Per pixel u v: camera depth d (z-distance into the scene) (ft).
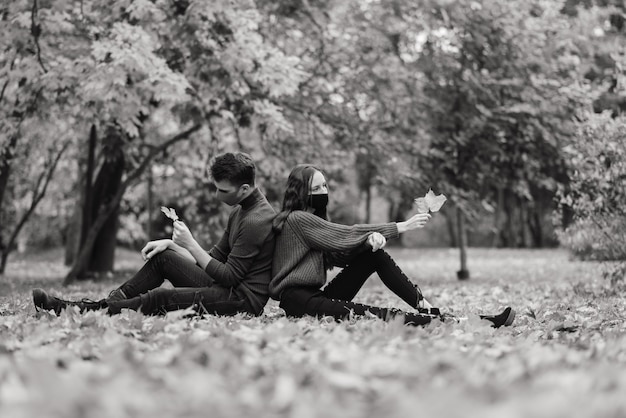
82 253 50.98
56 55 43.29
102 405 8.86
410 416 8.57
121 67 36.86
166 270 20.17
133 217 107.24
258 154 57.77
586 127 35.09
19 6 41.39
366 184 111.14
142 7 38.50
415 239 148.87
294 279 19.70
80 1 42.68
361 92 53.72
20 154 64.95
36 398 9.29
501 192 112.16
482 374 11.51
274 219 20.29
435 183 52.44
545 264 72.59
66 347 14.25
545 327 20.27
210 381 10.34
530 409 8.48
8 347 14.44
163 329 16.71
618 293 34.06
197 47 40.96
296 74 42.06
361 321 17.94
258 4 48.67
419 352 13.17
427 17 52.90
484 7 51.21
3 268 73.67
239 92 44.98
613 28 64.85
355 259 20.20
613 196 34.78
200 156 63.00
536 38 52.47
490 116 50.08
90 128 55.31
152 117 57.00
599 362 12.96
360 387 10.37
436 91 52.80
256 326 17.58
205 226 68.13
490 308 29.01
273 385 10.44
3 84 43.29
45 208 94.07
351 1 53.78
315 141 54.19
